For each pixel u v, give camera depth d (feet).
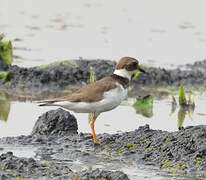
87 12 87.40
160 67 64.39
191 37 76.23
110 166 31.40
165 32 78.18
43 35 75.15
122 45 71.72
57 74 58.23
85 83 58.70
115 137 37.11
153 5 91.76
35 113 47.39
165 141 34.09
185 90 58.34
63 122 39.22
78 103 36.09
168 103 52.75
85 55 66.44
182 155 32.07
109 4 92.79
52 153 34.04
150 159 32.63
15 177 27.86
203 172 29.99
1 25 78.18
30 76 57.67
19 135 40.98
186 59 68.03
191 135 33.04
